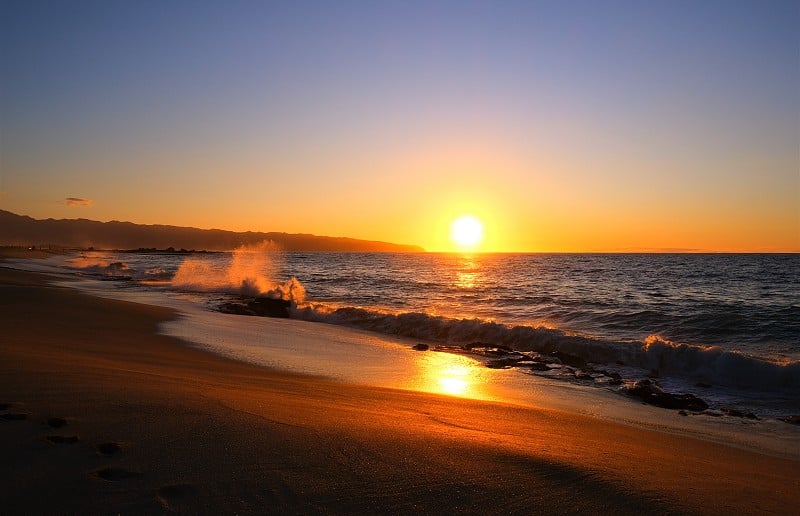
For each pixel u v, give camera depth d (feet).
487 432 20.66
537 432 21.93
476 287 140.56
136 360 33.17
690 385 40.42
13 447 14.64
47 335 40.60
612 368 46.11
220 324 62.54
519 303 98.94
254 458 14.94
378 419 21.08
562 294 118.01
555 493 13.97
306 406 22.48
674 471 17.43
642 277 181.78
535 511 12.79
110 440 15.60
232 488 12.94
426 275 204.54
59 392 20.52
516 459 16.40
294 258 498.28
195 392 22.75
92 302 70.59
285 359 41.86
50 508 11.45
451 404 27.14
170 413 18.70
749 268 240.73
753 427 28.96
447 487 13.87
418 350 51.29
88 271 183.21
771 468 20.36
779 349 52.11
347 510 12.21
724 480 17.13
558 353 49.65
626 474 16.05
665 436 24.97
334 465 14.87
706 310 78.74
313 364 40.47
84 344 37.86
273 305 82.94
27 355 28.53
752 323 63.98
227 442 16.10
